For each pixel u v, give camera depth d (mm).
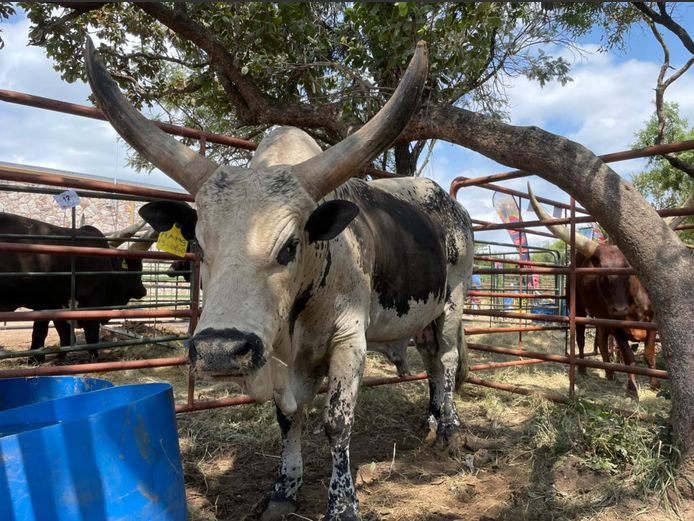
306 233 2400
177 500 2234
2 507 1704
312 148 3062
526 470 3570
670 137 12594
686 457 2951
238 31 6102
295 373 3041
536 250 9008
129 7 7723
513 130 3994
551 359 4949
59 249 3312
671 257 3184
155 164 2471
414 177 4457
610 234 3451
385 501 3133
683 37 4953
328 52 6676
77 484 1854
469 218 4762
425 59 2275
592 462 3393
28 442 1769
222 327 1887
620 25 5828
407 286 3566
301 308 2699
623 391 5820
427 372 4441
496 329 5715
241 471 3506
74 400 2414
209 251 2152
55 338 9094
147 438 2115
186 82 8805
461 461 3766
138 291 7879
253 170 2338
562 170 3633
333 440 2859
